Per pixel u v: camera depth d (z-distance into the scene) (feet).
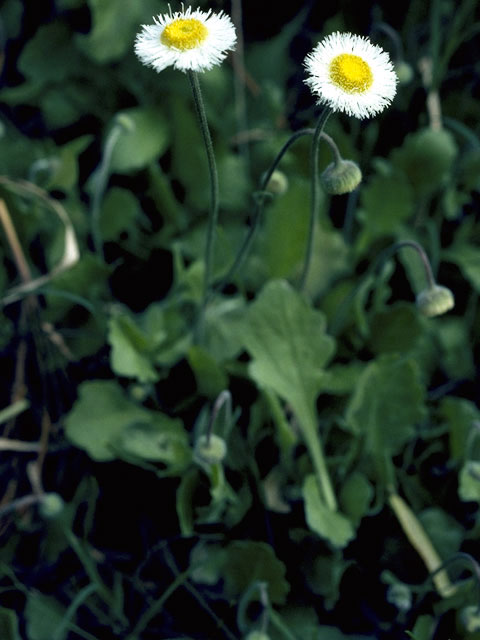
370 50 0.86
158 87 1.47
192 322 1.31
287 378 1.18
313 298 1.33
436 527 1.21
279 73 1.59
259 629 1.13
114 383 1.24
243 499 1.21
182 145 1.43
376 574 1.21
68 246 1.25
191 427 1.28
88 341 1.35
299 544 1.20
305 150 1.38
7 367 1.37
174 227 1.43
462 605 1.16
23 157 1.46
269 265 1.31
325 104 0.93
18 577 1.23
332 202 1.52
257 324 1.17
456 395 1.36
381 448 1.20
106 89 1.52
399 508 1.21
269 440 1.26
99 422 1.22
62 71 1.51
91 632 1.19
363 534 1.22
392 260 1.45
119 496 1.26
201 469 1.19
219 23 0.85
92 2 1.38
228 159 1.44
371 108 0.85
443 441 1.29
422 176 1.40
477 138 1.52
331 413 1.29
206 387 1.24
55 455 1.31
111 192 1.38
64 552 1.24
